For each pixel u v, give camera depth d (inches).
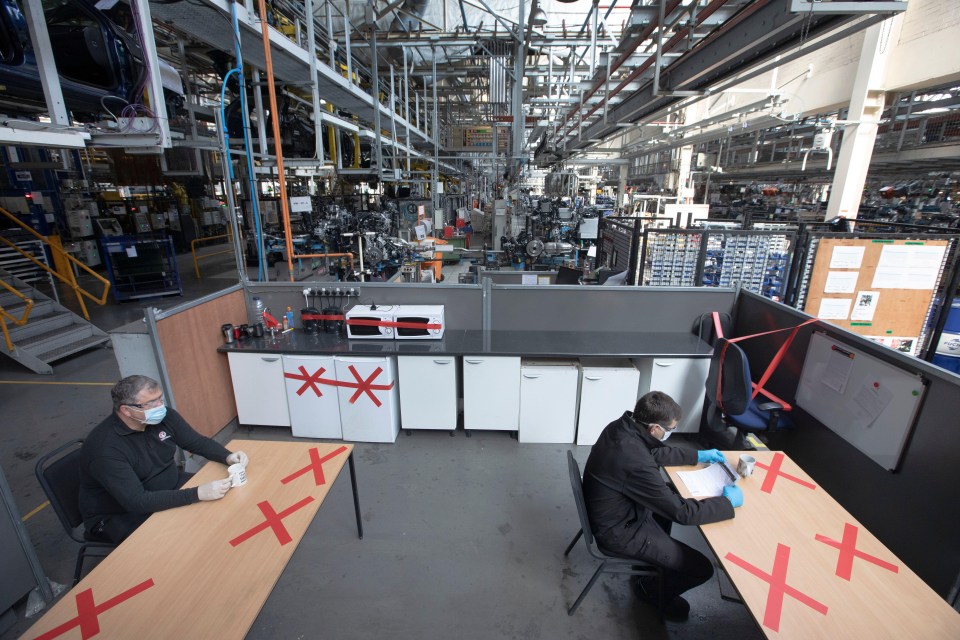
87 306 272.5
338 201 390.6
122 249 274.2
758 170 438.3
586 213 387.5
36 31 76.0
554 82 270.5
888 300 132.3
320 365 122.0
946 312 130.3
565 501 107.0
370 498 107.6
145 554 58.1
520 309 135.5
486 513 103.0
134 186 374.0
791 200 501.0
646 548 70.1
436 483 113.0
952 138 271.4
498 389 124.6
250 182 142.6
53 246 234.2
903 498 79.7
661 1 114.0
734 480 73.1
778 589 54.0
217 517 64.7
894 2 80.4
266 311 135.4
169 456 78.3
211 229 511.8
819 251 129.5
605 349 121.7
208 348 119.8
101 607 50.8
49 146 74.3
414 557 90.9
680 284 165.2
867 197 437.7
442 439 132.2
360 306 132.4
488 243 449.7
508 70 221.1
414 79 311.3
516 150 202.8
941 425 72.2
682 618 78.3
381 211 301.1
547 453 125.6
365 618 78.0
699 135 327.9
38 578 78.4
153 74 98.2
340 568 88.2
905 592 53.8
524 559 90.6
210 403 121.2
